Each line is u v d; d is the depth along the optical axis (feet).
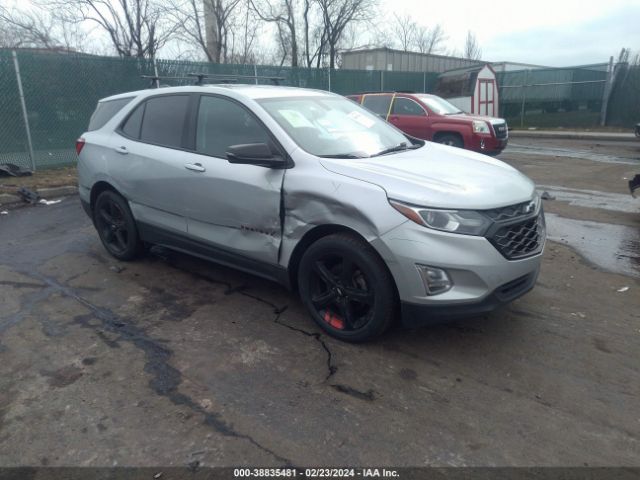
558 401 9.82
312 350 11.67
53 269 16.78
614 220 22.43
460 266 10.15
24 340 12.21
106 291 15.02
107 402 9.86
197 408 9.66
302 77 54.24
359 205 10.78
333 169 11.62
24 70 32.83
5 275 16.21
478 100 63.52
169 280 15.80
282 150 12.41
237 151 11.64
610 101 69.62
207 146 14.02
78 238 20.17
